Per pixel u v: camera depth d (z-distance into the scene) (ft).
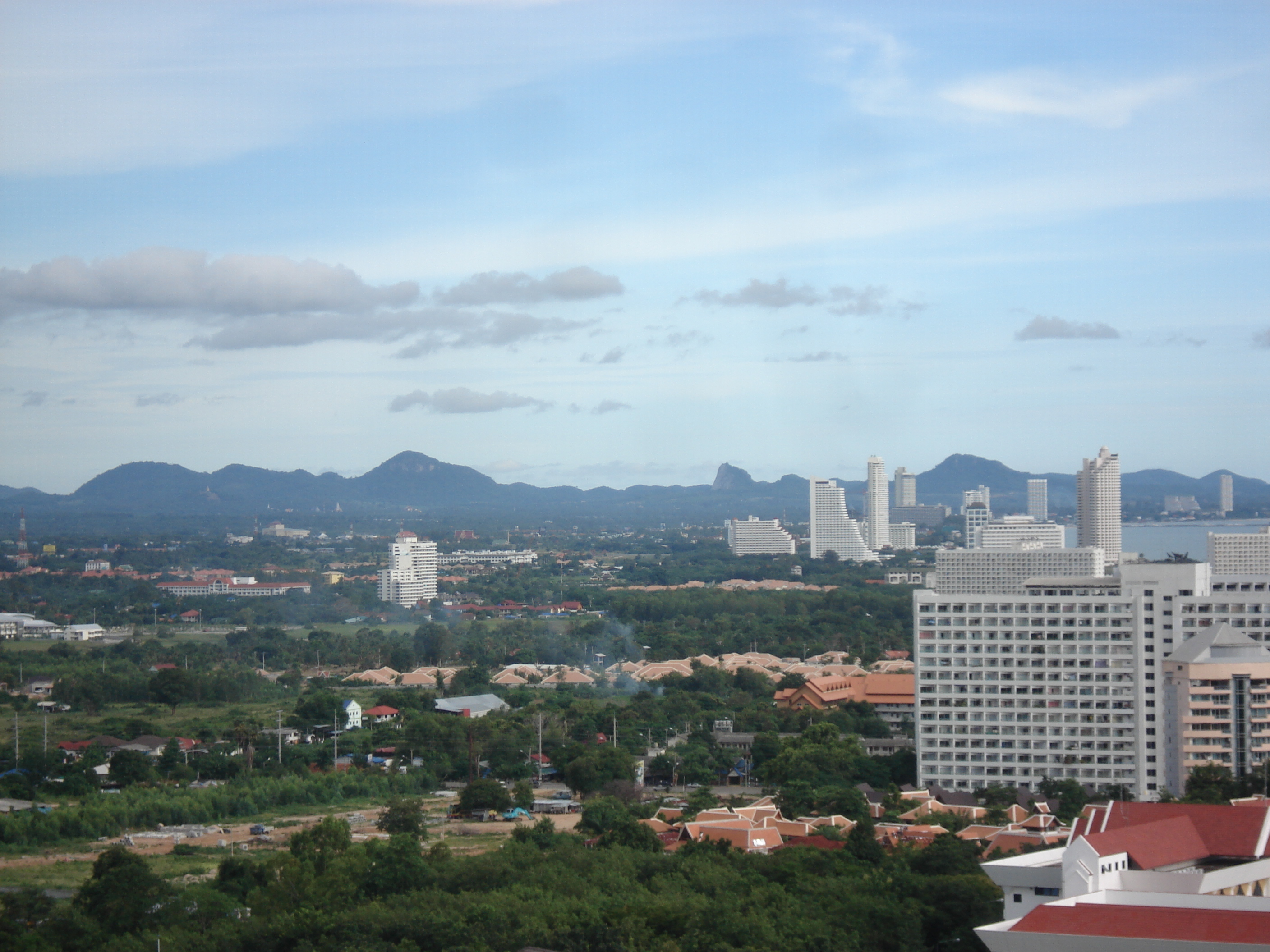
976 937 624.18
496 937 622.13
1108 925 461.37
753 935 620.49
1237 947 435.53
